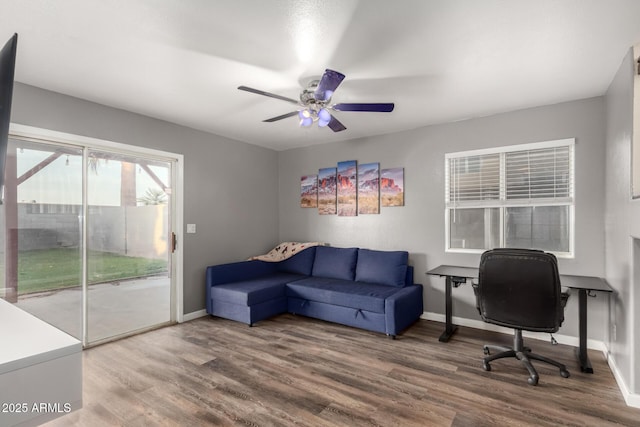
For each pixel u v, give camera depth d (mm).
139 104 3223
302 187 5121
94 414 2027
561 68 2484
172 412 2051
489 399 2195
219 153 4398
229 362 2760
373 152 4426
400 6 1753
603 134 3014
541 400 2182
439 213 3906
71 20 1866
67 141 2988
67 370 825
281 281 4180
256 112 3484
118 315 3367
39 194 2861
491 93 2982
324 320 3910
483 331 3516
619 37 2051
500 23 1909
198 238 4094
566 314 3178
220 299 3877
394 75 2590
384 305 3311
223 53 2248
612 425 1922
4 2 1701
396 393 2273
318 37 2053
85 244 3127
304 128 4094
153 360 2801
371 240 4426
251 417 2002
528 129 3371
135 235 3539
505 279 2480
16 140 2729
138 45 2141
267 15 1830
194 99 3105
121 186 3426
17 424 735
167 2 1713
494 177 3592
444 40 2092
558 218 3301
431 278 3951
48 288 2906
